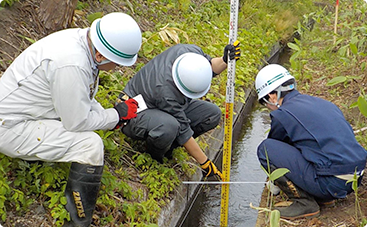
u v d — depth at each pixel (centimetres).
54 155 284
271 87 359
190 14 770
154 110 366
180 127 368
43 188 298
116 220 321
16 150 279
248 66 702
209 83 355
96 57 287
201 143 461
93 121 289
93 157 285
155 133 358
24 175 298
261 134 599
